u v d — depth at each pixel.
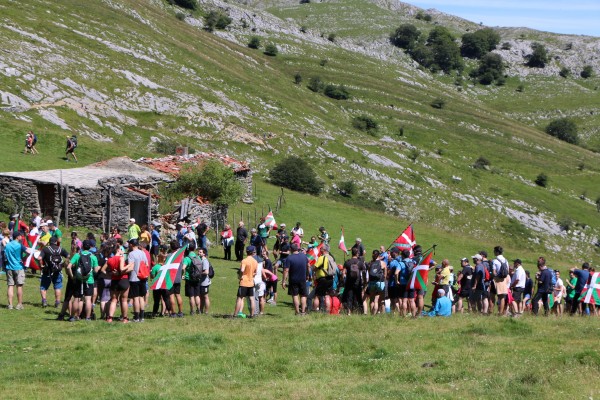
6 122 62.19
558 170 148.12
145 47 132.88
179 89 117.50
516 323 20.91
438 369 16.34
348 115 160.88
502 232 103.00
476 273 24.47
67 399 14.41
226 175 49.19
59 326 21.08
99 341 18.95
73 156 58.22
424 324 21.02
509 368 16.16
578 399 13.95
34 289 27.12
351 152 109.62
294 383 15.53
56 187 41.22
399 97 189.12
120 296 21.94
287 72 187.75
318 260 23.77
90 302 21.98
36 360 17.30
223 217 49.91
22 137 59.81
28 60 99.75
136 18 154.25
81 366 16.88
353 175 103.00
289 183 83.88
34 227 29.81
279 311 25.69
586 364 16.28
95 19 136.38
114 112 93.62
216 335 19.41
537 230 106.50
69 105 88.25
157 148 85.00
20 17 117.69
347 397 14.43
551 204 118.88
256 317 22.80
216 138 99.19
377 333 19.72
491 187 117.06
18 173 43.25
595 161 168.75
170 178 47.88
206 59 147.38
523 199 116.19
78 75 102.75
